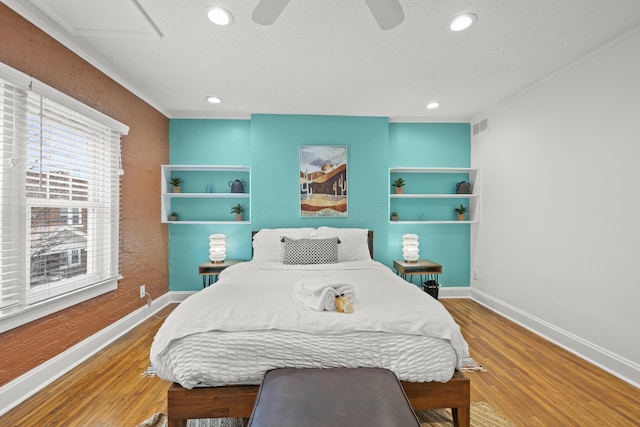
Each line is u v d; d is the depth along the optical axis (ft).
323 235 11.10
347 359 4.76
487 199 12.00
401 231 13.23
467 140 13.21
